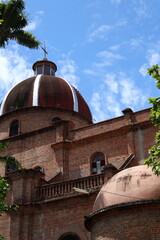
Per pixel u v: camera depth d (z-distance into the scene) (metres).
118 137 26.92
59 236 21.95
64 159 27.66
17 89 36.31
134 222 15.79
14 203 23.50
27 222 22.78
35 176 24.31
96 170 26.81
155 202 15.80
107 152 26.78
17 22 22.94
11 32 23.11
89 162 27.06
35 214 23.16
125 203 16.08
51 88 35.78
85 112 36.44
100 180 22.34
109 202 16.89
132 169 17.95
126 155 26.02
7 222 23.20
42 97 34.94
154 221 15.63
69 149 28.25
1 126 35.00
